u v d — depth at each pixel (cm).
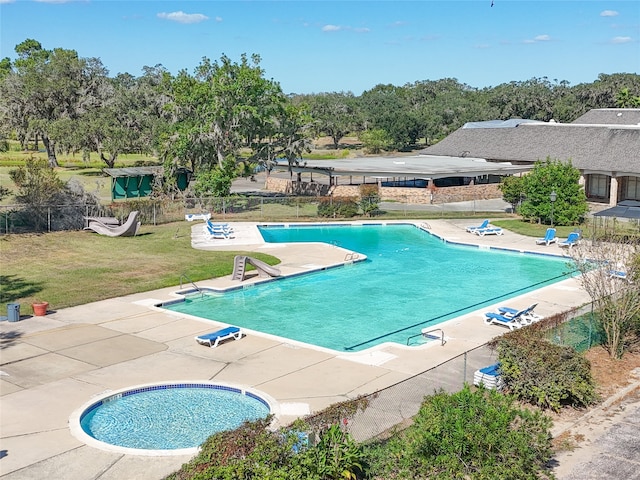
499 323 2541
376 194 6075
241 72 5612
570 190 4912
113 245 4034
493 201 6425
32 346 2298
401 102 15738
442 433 1343
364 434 1527
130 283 3159
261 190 7038
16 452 1526
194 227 4769
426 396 1574
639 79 13150
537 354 1825
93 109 8450
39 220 4325
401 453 1379
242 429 1314
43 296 2923
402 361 2141
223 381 1973
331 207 5381
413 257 4000
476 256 4019
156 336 2414
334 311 2847
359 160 7019
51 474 1426
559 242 4178
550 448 1509
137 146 7906
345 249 4088
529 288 3241
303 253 3944
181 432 1662
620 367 2114
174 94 6200
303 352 2242
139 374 2038
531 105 13162
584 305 2289
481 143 7556
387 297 3075
